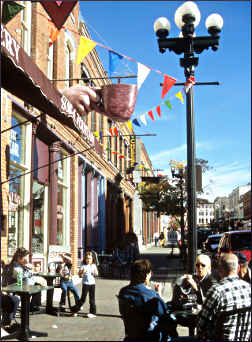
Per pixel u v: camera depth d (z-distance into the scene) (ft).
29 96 21.43
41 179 40.81
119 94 16.53
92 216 64.08
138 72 20.89
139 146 103.14
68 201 50.34
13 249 33.45
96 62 64.23
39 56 40.09
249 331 13.75
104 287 45.29
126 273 60.70
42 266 40.24
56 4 19.06
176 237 98.94
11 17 21.38
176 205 101.71
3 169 29.76
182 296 17.88
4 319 24.58
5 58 16.65
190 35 25.32
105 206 73.67
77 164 53.21
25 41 38.58
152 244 172.55
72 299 36.17
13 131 33.50
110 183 79.92
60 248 44.68
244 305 13.80
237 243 42.75
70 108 19.61
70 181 51.49
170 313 16.44
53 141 43.32
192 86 26.32
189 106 26.11
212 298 13.99
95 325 26.00
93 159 63.57
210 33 25.44
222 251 44.09
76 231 52.11
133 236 56.70
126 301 15.35
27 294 22.98
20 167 34.88
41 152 40.91
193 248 25.05
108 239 77.30
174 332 15.51
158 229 216.54
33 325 25.93
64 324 26.32
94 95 18.61
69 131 48.75
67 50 51.44
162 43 25.39
